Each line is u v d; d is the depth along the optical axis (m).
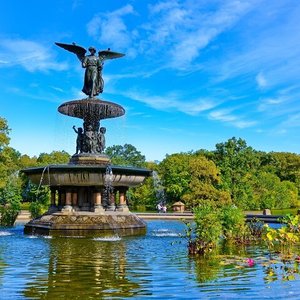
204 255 11.53
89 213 18.42
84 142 21.11
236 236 15.59
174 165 56.94
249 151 63.78
